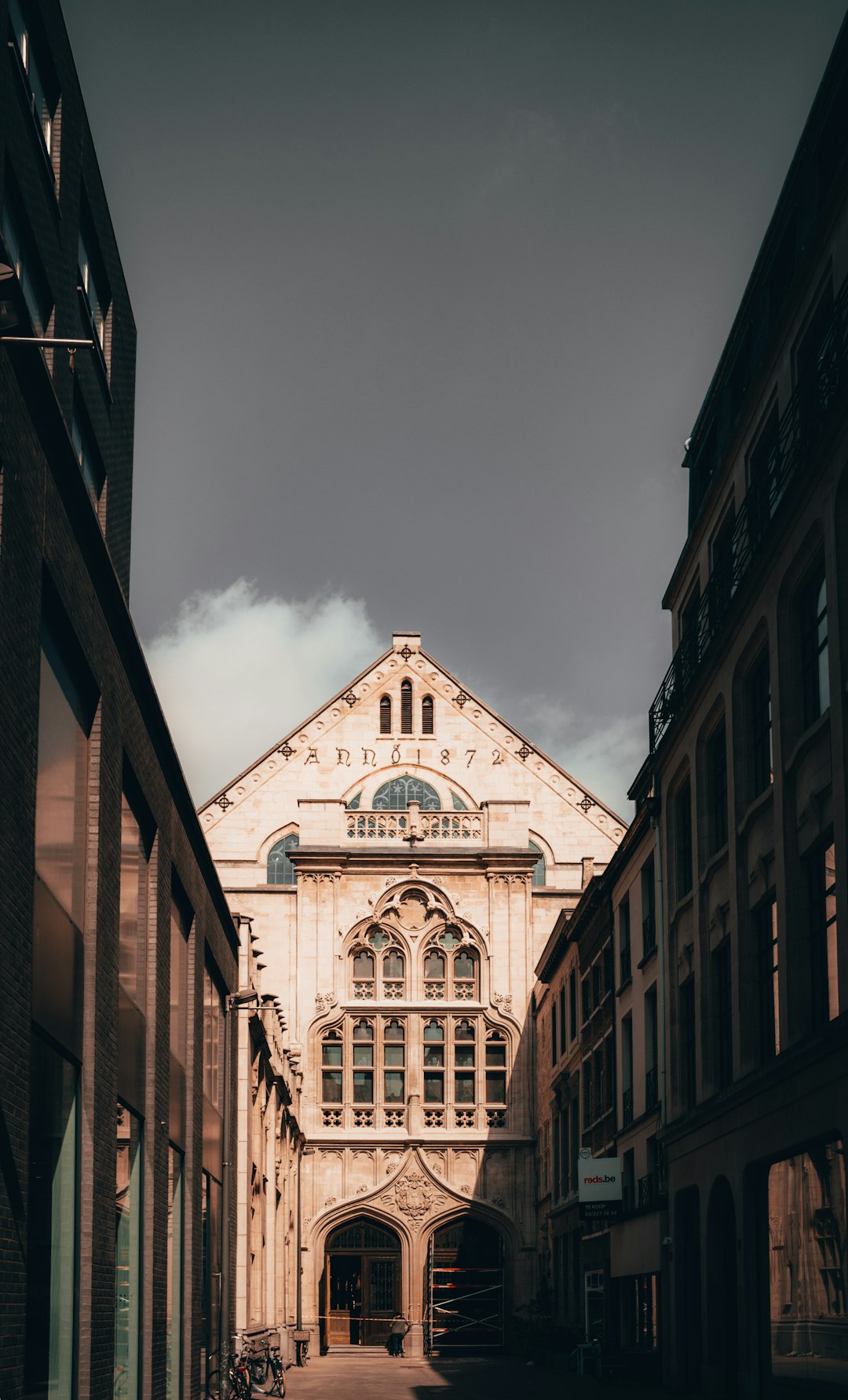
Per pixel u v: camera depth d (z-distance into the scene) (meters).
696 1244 30.69
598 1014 43.31
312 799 59.84
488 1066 58.06
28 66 16.94
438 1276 56.22
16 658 12.45
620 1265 38.50
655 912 35.31
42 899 13.98
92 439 21.64
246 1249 34.03
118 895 17.75
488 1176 56.75
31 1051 13.38
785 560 23.19
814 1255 21.52
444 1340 55.38
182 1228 24.97
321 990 58.12
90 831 16.67
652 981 35.00
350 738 62.25
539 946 59.09
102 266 22.28
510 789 61.97
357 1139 56.75
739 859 26.44
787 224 25.53
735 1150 26.09
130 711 19.05
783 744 23.20
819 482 21.19
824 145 23.45
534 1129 57.09
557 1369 45.03
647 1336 35.59
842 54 22.11
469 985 58.88
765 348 25.56
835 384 20.91
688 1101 31.86
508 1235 56.16
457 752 62.28
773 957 24.98
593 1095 44.19
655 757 33.91
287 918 58.91
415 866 59.25
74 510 15.07
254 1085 37.94
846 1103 19.55
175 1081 24.33
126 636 18.05
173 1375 23.66
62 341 12.05
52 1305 14.23
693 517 33.56
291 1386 37.44
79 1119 15.84
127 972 19.28
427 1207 56.34
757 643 25.67
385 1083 57.94
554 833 61.66
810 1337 21.73
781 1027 23.19
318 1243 55.97
